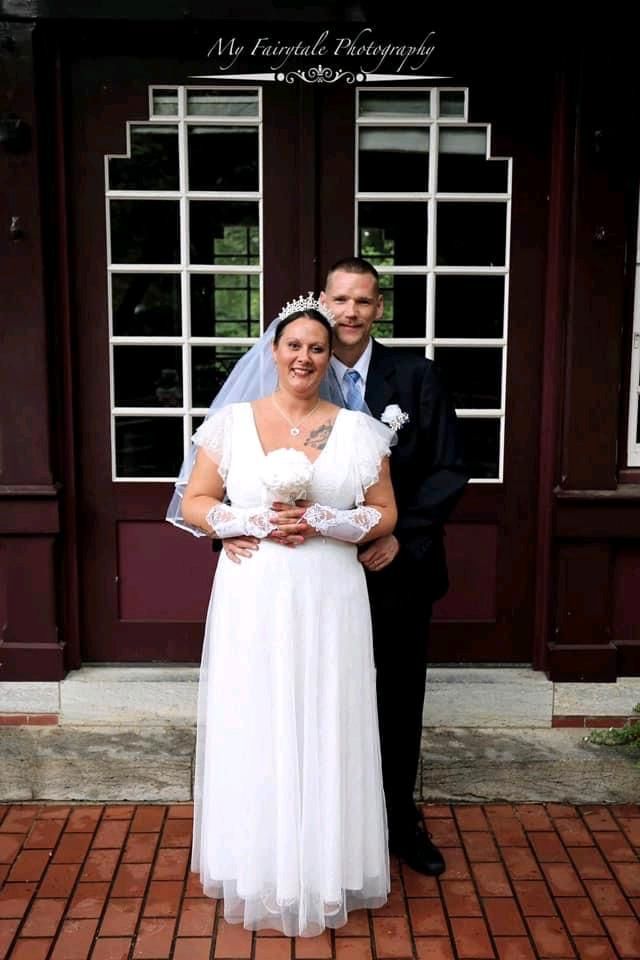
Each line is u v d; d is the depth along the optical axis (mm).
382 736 2855
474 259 3346
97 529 3402
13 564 3270
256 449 2475
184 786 3270
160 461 3416
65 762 3260
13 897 2736
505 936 2600
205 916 2668
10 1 2986
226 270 3316
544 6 3066
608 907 2715
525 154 3260
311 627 2432
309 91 3195
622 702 3330
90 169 3240
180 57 3188
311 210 3258
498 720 3307
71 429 3301
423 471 2754
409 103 3270
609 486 3291
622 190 3150
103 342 3326
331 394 2711
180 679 3334
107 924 2629
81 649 3438
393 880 2842
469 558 3443
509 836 3082
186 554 3422
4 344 3174
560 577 3338
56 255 3225
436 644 3467
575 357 3229
